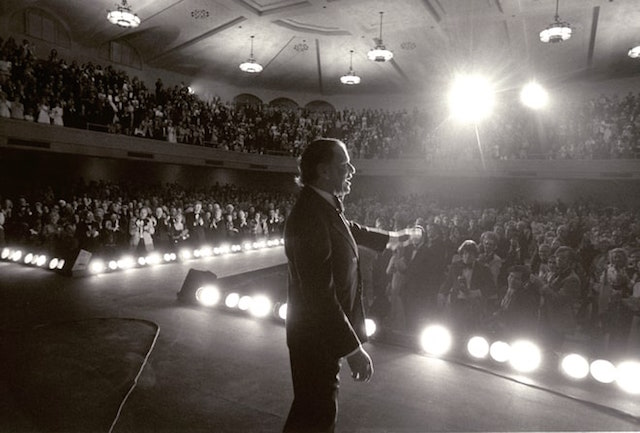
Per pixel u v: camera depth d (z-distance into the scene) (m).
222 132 23.61
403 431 2.89
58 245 12.39
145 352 4.34
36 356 4.16
